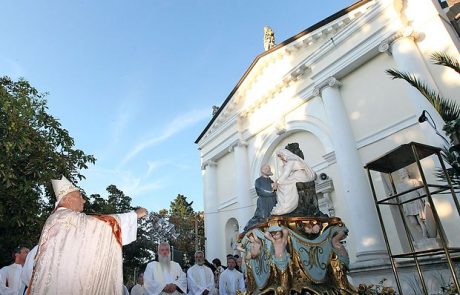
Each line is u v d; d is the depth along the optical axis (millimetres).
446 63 7270
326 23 15789
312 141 15703
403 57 11367
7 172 8664
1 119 8805
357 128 13242
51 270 3426
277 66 18094
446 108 6816
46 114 10922
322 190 14023
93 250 3637
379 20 12688
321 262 5543
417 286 9016
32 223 9891
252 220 6844
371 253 10945
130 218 4121
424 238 9680
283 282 5223
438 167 9602
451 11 12289
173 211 50406
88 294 3463
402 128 11703
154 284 7426
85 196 12695
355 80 13766
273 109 17656
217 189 21000
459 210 5352
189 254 40469
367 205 11750
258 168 17906
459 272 7059
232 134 19812
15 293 6703
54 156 10711
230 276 9867
